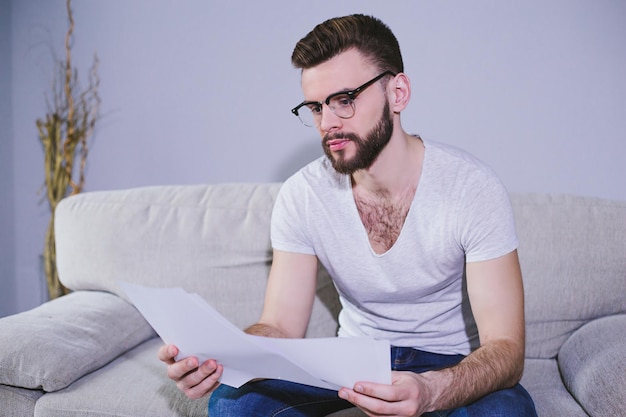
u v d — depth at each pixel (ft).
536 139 7.55
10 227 9.41
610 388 4.34
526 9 7.43
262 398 4.15
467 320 4.81
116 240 6.37
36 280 9.42
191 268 6.15
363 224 4.56
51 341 5.20
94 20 8.95
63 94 9.14
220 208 6.31
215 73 8.55
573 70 7.38
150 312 3.67
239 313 6.10
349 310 5.05
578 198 5.85
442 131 7.80
